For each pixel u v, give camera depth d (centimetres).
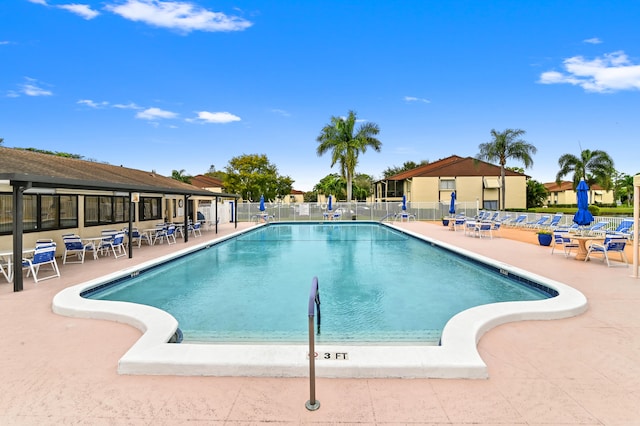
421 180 3741
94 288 749
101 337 446
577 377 335
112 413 281
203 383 328
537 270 851
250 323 590
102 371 353
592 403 291
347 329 557
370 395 304
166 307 684
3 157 946
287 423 266
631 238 1309
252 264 1133
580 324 480
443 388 316
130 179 1491
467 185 3747
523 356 382
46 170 935
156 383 329
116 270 888
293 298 743
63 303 557
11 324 496
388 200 4166
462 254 1173
